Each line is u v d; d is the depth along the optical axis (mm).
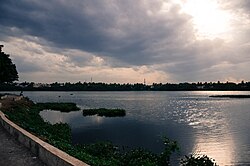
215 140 29469
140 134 32875
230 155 22719
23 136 13633
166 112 64812
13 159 10977
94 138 29859
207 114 60531
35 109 56062
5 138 15430
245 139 29984
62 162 8641
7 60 71562
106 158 16484
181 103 102250
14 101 47156
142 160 14359
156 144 26609
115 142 27562
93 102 105812
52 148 10312
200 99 136125
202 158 14859
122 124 42625
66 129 30922
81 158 13000
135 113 61656
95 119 49000
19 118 30391
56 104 73812
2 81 65375
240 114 60406
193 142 28203
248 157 22000
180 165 18453
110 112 57156
